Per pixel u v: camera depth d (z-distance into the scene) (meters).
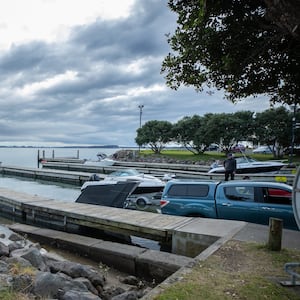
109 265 7.22
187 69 4.84
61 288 4.57
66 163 37.00
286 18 2.53
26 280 4.51
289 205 7.65
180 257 6.51
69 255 8.02
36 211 11.59
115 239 9.99
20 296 4.07
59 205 11.62
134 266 6.71
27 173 30.84
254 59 4.30
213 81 4.93
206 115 42.59
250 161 23.25
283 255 5.28
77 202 12.41
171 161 38.25
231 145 38.62
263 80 4.80
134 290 5.73
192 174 23.55
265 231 6.91
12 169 32.59
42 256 6.66
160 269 6.27
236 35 4.11
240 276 4.35
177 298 3.62
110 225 9.01
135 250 7.14
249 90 5.00
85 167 33.38
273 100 5.46
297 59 4.48
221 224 7.67
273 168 21.39
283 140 34.03
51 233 9.25
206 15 3.85
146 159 41.16
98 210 10.52
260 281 4.17
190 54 4.51
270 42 4.04
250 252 5.46
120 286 6.04
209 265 4.82
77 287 4.78
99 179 17.75
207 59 4.58
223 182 8.85
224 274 4.43
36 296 4.25
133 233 8.40
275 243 5.55
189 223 8.00
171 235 7.52
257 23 3.93
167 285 4.03
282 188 7.86
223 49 4.30
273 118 34.38
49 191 21.92
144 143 48.56
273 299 3.65
